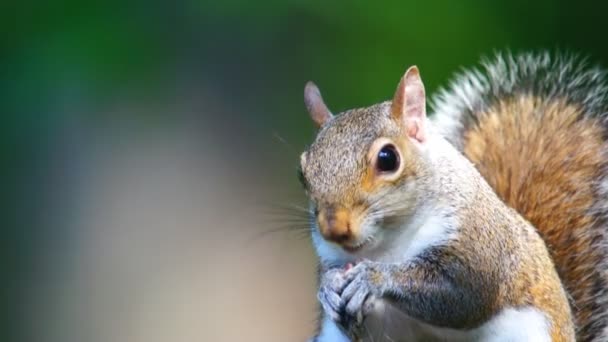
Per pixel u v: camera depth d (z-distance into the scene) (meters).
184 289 16.02
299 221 9.19
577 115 10.42
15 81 15.97
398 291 8.48
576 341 9.48
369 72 16.36
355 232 8.29
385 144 8.43
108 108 16.22
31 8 16.05
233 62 16.50
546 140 10.24
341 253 8.64
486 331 8.80
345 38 16.48
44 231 16.12
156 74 16.28
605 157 10.10
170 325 15.91
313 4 16.31
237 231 16.30
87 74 16.09
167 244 16.17
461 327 8.68
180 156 16.36
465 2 16.41
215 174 16.39
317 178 8.37
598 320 9.53
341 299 8.45
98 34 16.11
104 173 16.23
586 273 9.65
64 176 16.17
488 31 16.34
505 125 10.41
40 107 16.06
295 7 16.30
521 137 10.30
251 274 16.09
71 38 16.05
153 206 16.25
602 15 16.30
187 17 16.31
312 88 9.07
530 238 9.02
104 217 16.22
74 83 16.09
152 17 16.28
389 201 8.40
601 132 10.27
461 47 16.30
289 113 16.61
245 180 16.45
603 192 9.90
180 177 16.34
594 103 10.53
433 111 10.65
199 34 16.39
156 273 16.09
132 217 16.22
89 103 16.16
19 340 15.95
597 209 9.84
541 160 10.12
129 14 16.27
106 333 15.92
